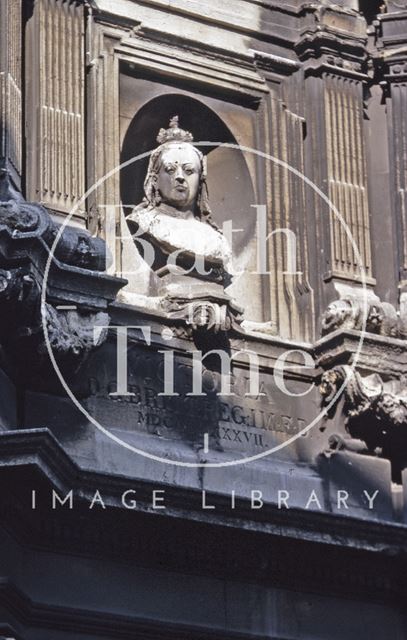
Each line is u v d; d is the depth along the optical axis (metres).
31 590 18.25
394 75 21.09
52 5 19.45
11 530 18.09
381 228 20.89
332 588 19.56
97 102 19.70
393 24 21.22
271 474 19.50
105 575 18.59
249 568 19.17
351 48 20.92
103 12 19.94
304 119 20.78
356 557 19.55
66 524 18.44
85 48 19.78
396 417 19.83
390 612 19.83
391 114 21.05
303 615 19.39
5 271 17.84
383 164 21.08
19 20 19.12
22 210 17.98
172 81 20.31
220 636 18.92
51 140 19.17
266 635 19.14
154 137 20.34
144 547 18.75
